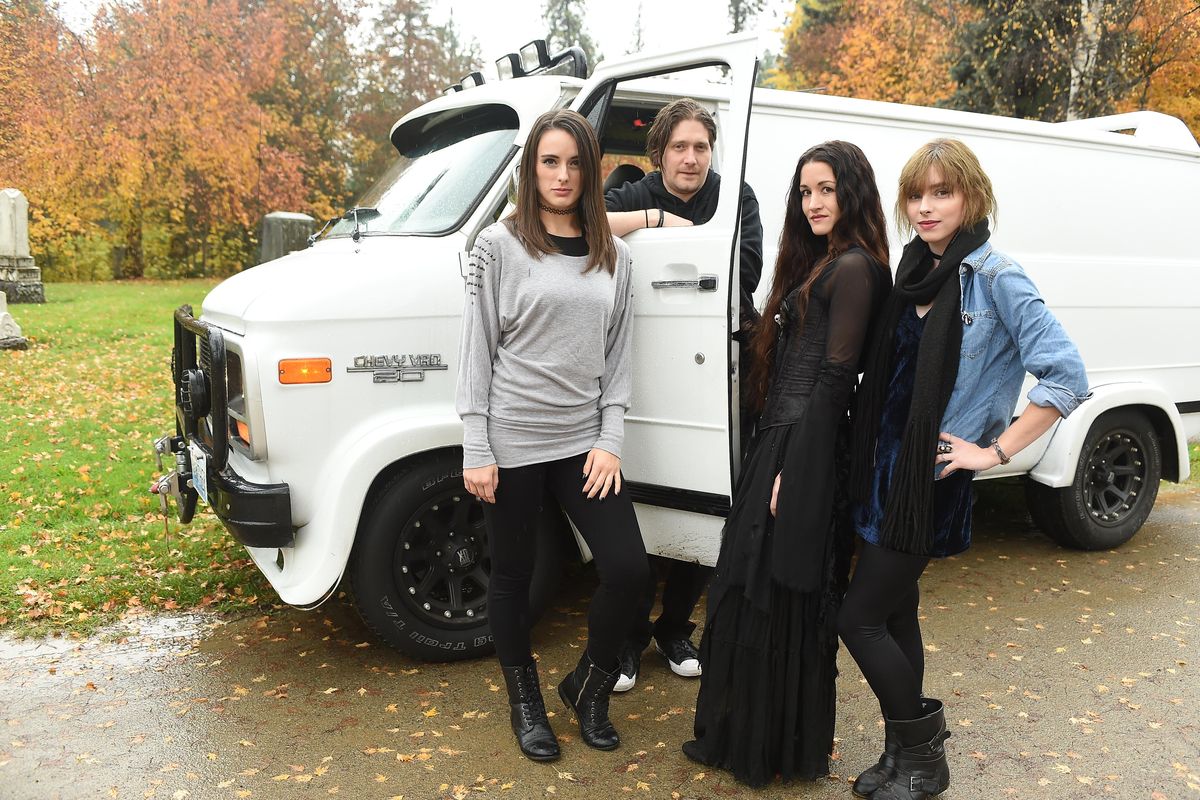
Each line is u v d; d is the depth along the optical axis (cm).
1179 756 269
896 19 1609
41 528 458
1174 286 467
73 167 2020
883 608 230
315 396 293
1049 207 429
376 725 284
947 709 299
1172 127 489
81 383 825
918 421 214
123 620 364
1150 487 470
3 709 291
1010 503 559
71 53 2038
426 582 321
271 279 306
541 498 256
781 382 239
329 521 294
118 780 251
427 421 306
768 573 234
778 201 368
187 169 2167
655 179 310
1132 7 1193
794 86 2162
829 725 245
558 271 242
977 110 1370
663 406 282
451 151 363
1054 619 376
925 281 216
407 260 310
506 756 267
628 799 246
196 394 315
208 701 299
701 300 268
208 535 455
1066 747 275
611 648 263
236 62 2108
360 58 2523
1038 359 208
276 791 248
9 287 1339
